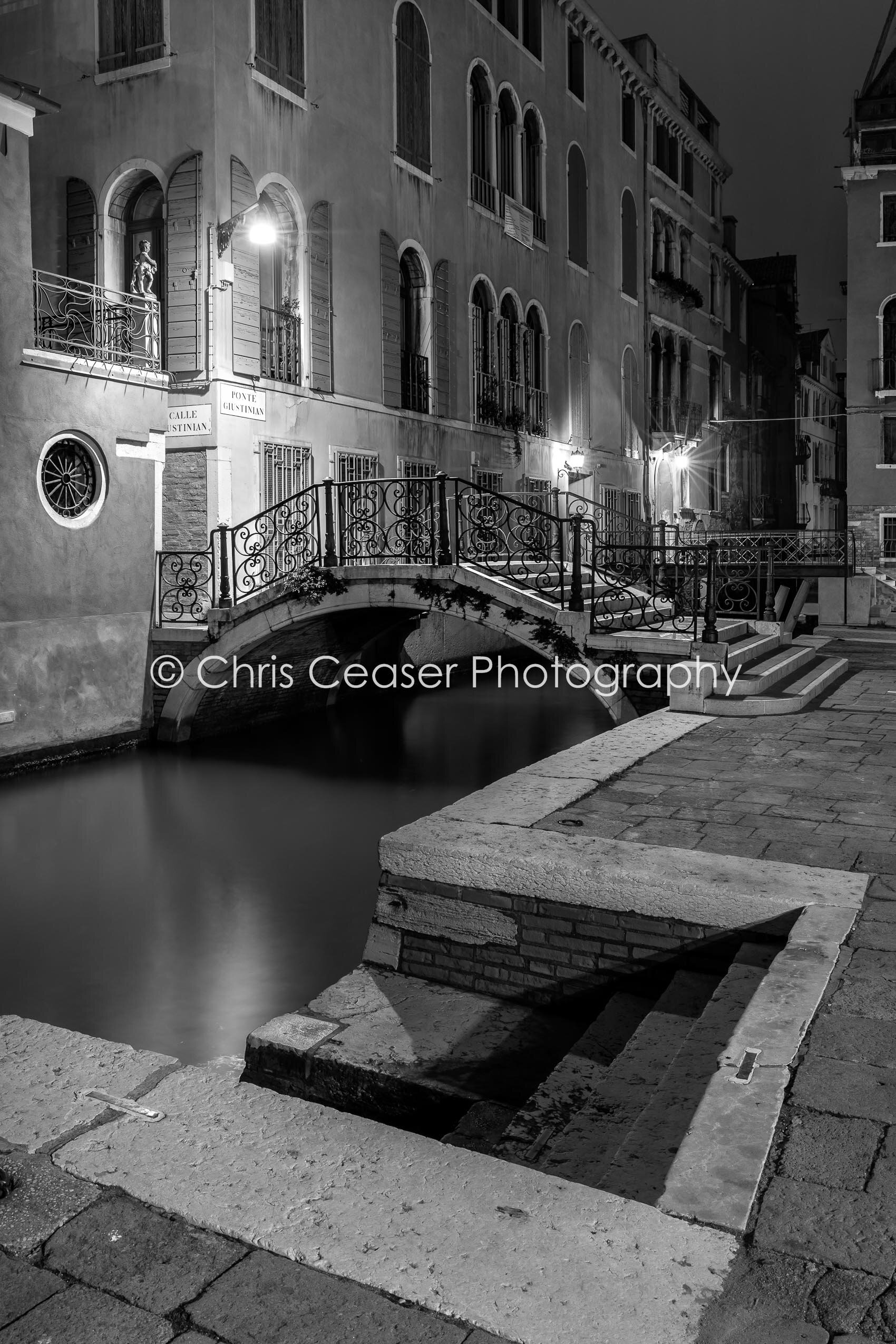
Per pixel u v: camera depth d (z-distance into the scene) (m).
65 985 6.75
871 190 28.09
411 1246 2.43
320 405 16.39
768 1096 2.86
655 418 31.77
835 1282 2.24
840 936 3.87
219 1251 2.46
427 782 12.12
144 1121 3.01
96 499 13.12
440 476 12.26
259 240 13.31
